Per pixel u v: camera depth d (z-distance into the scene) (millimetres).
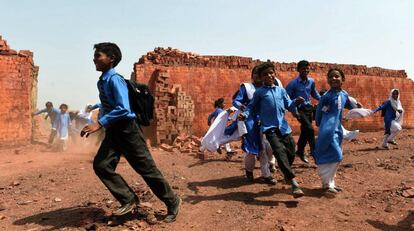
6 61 13070
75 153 11461
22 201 5469
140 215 4504
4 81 12953
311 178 6449
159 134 12914
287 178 5000
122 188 4258
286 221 4355
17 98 13148
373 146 11602
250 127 6160
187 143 12180
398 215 4496
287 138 5434
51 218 4582
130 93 4250
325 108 5605
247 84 6617
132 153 4176
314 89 7941
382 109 10891
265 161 6121
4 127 12781
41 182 6742
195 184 6371
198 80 15406
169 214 4422
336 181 6227
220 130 6848
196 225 4297
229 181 6535
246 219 4473
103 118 3938
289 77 17625
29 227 4305
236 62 16656
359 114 6273
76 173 7539
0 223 4488
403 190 5406
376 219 4395
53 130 12742
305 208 4844
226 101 15805
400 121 10719
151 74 14398
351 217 4484
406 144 11836
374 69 20922
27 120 13281
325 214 4605
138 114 4309
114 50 4242
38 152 11789
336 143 5395
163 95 13469
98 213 4648
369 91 20172
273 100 5410
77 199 5484
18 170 8250
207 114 15383
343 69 19812
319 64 19188
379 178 6445
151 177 4250
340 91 5656
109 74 4172
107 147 4188
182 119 13258
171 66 15039
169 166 8336
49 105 13234
